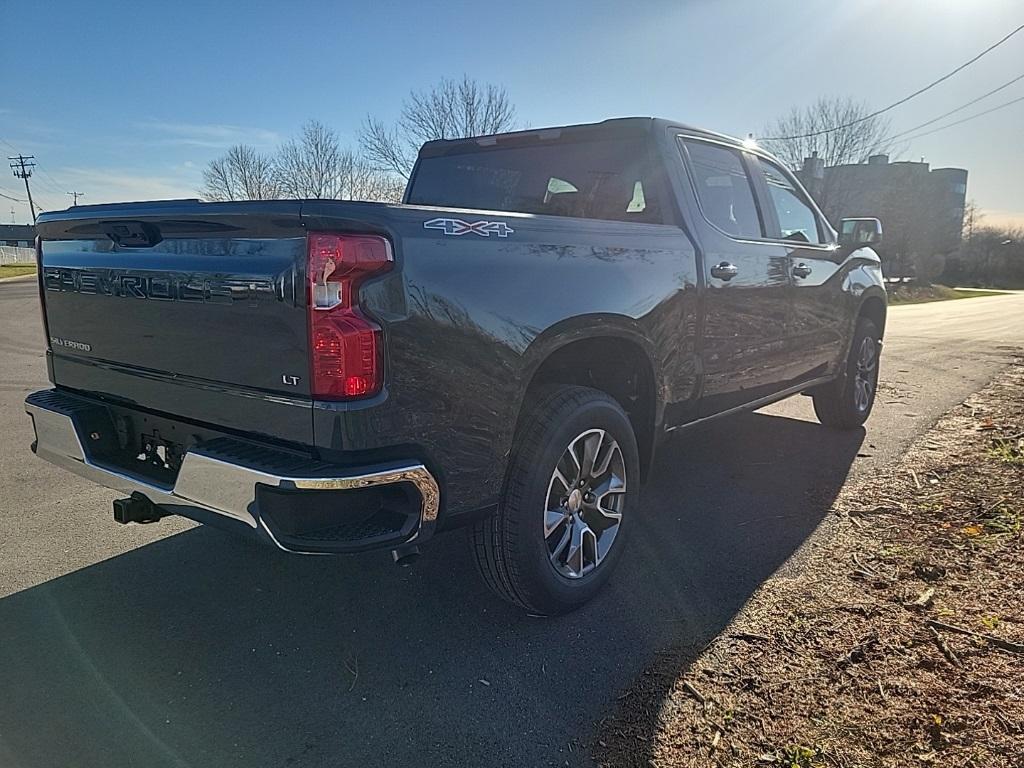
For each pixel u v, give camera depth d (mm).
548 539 2797
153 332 2570
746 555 3377
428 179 4680
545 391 2820
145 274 2545
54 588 3123
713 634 2691
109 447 2941
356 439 2074
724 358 3691
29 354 10203
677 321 3268
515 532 2633
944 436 5281
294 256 2066
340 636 2764
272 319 2141
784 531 3637
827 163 40094
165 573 3273
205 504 2293
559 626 2824
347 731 2221
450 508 2357
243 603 3008
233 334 2270
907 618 2721
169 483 2533
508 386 2457
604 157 3773
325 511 2125
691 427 3652
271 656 2627
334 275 2027
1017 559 3141
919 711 2188
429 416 2232
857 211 50188
